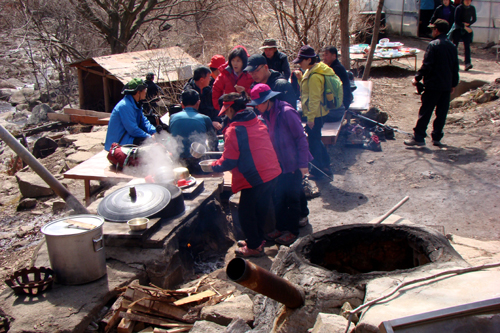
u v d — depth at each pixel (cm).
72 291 312
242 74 561
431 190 545
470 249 361
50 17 1753
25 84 2056
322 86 547
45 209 673
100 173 530
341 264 300
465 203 500
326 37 1156
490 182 550
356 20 1414
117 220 381
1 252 545
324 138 617
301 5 1130
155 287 332
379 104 1006
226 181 534
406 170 621
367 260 300
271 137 418
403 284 216
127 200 397
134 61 1266
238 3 1371
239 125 377
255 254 418
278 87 482
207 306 313
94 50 1794
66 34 1736
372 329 191
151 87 940
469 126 798
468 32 1095
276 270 282
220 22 1741
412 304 203
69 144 951
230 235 480
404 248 290
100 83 1402
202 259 436
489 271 227
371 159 680
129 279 331
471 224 451
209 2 1823
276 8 1070
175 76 1152
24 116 1510
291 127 409
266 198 408
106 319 297
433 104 687
